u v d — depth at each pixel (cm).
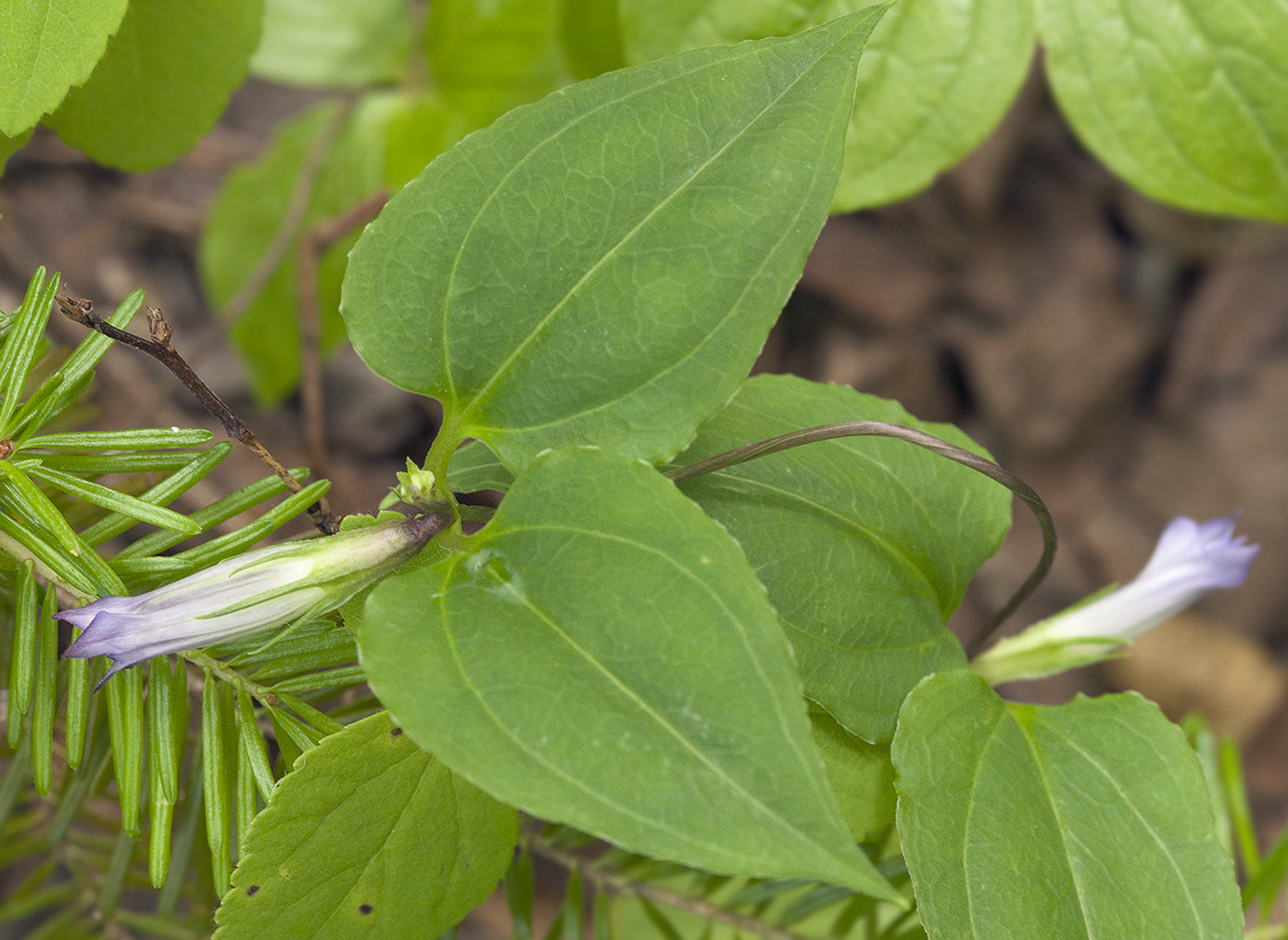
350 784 28
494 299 28
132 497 29
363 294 28
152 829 29
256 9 33
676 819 26
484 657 27
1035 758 30
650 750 27
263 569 28
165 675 29
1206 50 35
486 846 29
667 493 28
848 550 30
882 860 31
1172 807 29
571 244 28
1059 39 35
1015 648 32
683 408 28
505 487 30
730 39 34
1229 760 35
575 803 26
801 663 29
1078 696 30
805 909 32
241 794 29
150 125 33
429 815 29
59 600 29
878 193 35
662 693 27
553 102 28
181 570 29
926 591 30
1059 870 29
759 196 28
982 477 31
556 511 28
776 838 26
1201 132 35
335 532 30
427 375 29
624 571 27
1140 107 35
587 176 28
